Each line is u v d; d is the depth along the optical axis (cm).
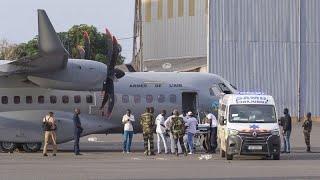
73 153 6297
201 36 14550
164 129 6275
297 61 12825
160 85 6706
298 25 12838
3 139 6266
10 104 6366
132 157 5828
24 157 5784
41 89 6406
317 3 12912
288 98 12812
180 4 15075
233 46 12675
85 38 6756
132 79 6662
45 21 5156
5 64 5888
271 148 5438
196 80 6806
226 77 12644
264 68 12762
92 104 6488
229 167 4806
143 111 6631
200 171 4494
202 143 6881
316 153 6412
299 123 12512
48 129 5916
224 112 5838
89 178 4059
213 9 12612
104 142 8188
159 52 15450
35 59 5672
